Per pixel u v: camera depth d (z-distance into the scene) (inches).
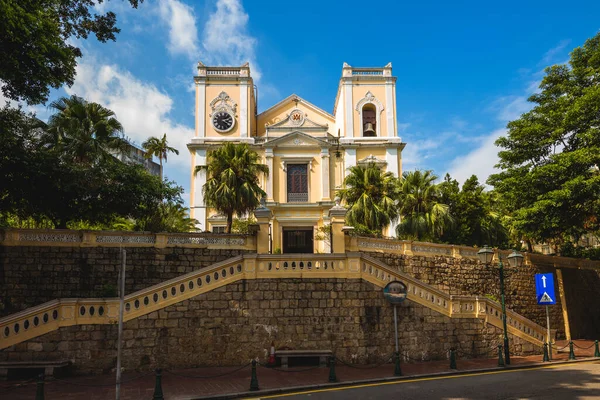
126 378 511.5
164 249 739.4
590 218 976.9
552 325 967.0
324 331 613.3
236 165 941.8
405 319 641.0
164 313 573.3
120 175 817.5
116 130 1015.0
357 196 1032.8
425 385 481.1
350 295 628.4
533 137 960.3
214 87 1412.4
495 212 1242.0
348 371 560.1
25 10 560.7
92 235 713.6
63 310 527.2
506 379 512.7
